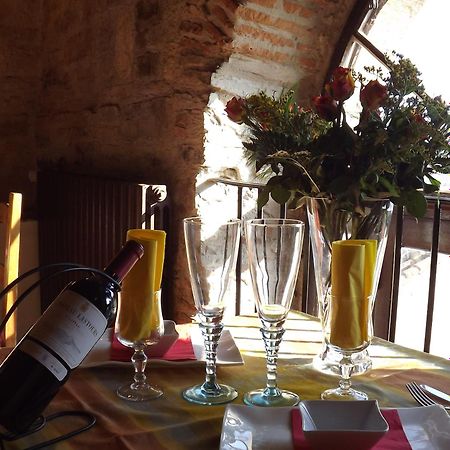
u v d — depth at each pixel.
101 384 0.95
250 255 0.90
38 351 0.70
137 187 2.13
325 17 2.20
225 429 0.75
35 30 2.90
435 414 0.80
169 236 2.22
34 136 2.96
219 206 2.19
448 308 2.58
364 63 2.27
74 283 0.75
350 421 0.74
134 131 2.36
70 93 2.72
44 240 2.81
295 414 0.80
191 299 2.17
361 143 0.99
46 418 0.82
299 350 1.16
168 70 2.13
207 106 2.09
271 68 2.21
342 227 1.02
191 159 2.12
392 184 1.02
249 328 1.30
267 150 1.10
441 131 1.00
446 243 1.97
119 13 2.35
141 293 0.91
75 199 2.51
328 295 0.98
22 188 2.95
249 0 2.01
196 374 1.01
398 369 1.06
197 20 2.04
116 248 2.24
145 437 0.77
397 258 1.74
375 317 2.13
